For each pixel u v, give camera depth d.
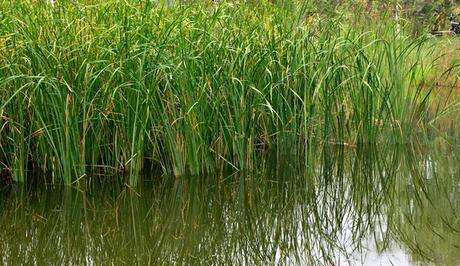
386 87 7.24
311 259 4.61
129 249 4.85
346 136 7.55
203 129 6.32
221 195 6.06
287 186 6.35
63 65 5.82
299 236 5.12
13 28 6.02
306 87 6.64
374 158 7.28
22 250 4.80
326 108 6.97
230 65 6.31
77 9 6.32
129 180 6.21
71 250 4.82
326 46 7.00
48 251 4.79
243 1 7.23
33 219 5.42
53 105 5.79
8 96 5.85
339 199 6.03
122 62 5.93
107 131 6.23
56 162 6.08
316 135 7.12
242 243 4.98
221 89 6.32
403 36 7.73
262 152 7.01
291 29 6.96
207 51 6.25
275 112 6.34
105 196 5.95
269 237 5.11
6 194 5.93
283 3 7.52
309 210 5.74
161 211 5.66
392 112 7.32
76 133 5.96
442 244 4.84
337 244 4.91
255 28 6.70
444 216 5.51
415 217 5.50
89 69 5.94
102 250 4.83
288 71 6.75
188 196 6.01
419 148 7.59
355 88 7.30
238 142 6.48
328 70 6.48
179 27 6.21
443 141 7.82
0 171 6.14
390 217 5.52
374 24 7.94
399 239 4.97
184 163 6.33
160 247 4.89
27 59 5.76
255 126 6.97
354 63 7.17
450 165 7.00
